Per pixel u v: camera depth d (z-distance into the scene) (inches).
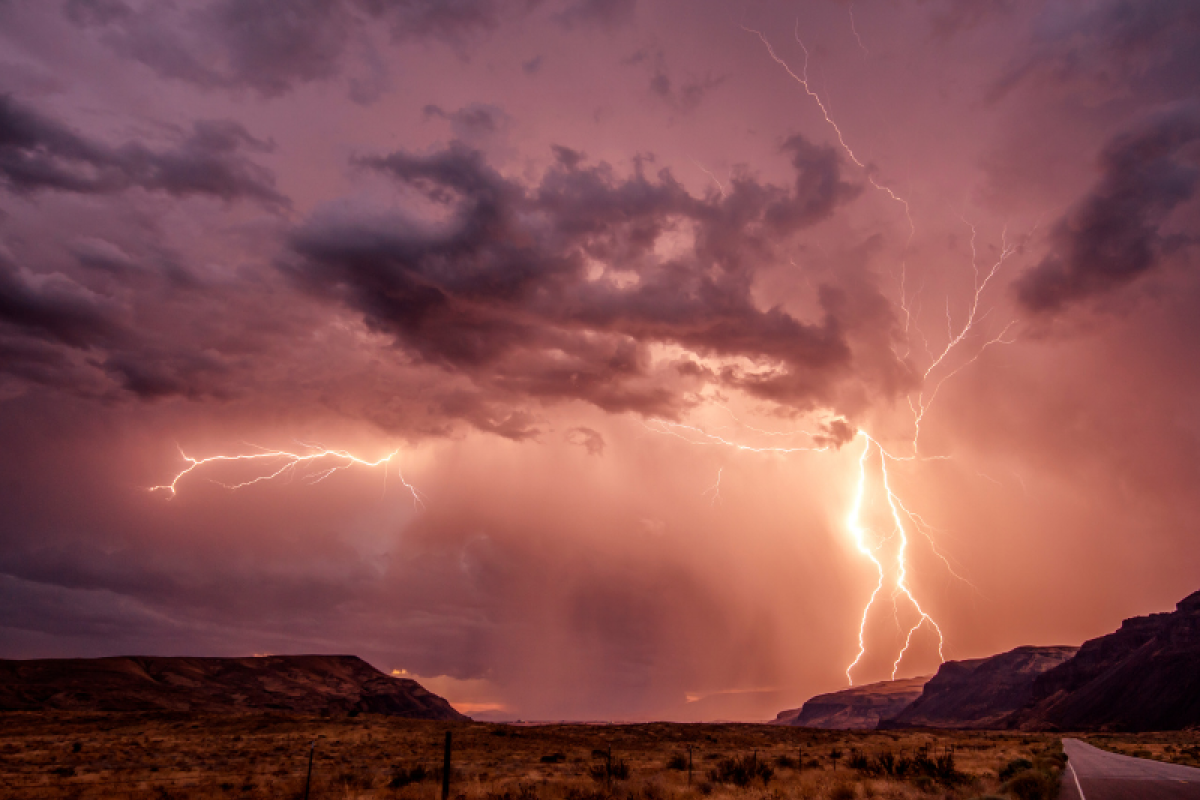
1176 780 1081.4
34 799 1032.8
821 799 939.3
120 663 6771.7
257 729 3006.9
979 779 1061.1
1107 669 7790.4
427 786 1147.9
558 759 2031.3
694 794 1002.1
